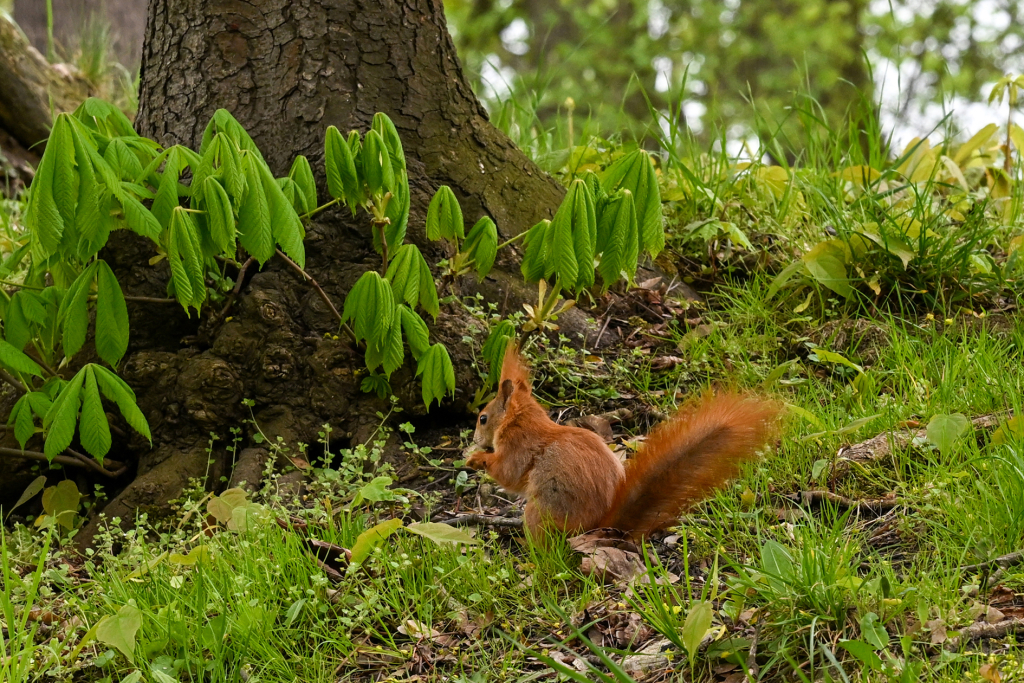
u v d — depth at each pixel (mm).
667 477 5523
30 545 6770
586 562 5516
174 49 8148
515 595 5527
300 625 5441
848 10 35406
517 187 8461
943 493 5734
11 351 6297
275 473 7109
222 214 6031
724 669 4777
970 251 8344
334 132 6500
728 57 36375
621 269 6578
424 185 7945
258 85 7941
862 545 5590
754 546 5656
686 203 9500
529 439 5820
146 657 5246
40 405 6473
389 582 5625
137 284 7527
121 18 17406
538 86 11555
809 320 8289
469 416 7738
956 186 9539
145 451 7312
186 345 7547
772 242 9227
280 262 7625
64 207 5836
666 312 8734
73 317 6266
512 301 8133
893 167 10188
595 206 6508
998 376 6887
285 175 7852
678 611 5109
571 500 5660
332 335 7504
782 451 6535
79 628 5652
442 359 6934
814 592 4824
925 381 7121
